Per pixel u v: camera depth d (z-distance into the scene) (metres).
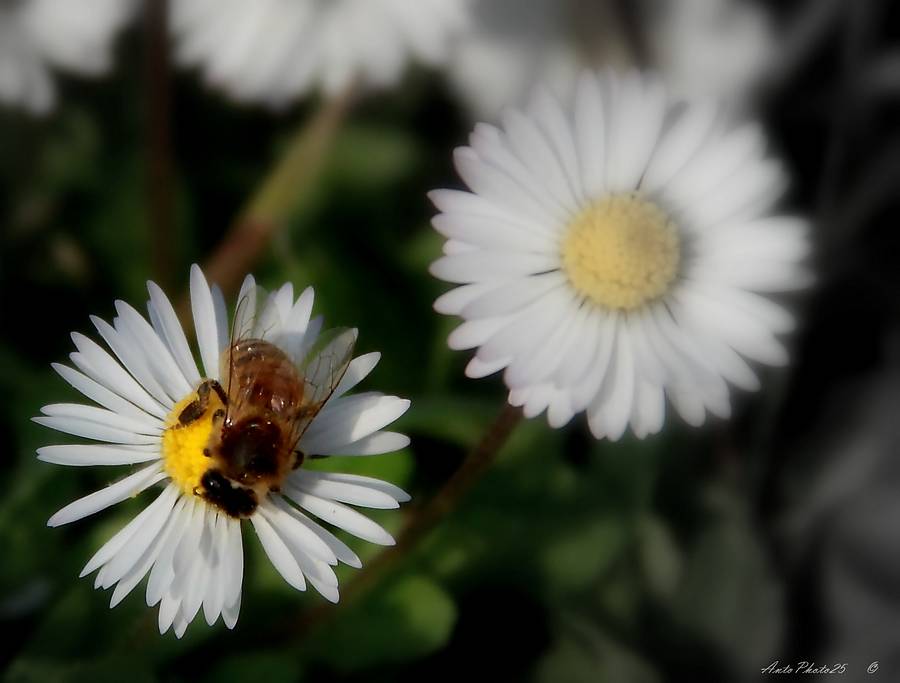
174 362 0.17
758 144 0.17
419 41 0.20
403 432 0.20
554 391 0.17
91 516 0.19
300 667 0.19
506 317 0.17
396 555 0.18
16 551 0.19
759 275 0.17
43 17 0.20
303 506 0.16
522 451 0.20
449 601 0.19
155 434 0.17
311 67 0.20
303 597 0.19
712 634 0.20
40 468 0.19
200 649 0.19
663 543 0.20
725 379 0.17
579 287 0.17
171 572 0.16
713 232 0.17
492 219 0.17
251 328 0.17
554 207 0.17
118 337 0.17
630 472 0.20
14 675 0.18
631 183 0.17
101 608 0.19
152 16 0.20
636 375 0.17
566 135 0.17
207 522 0.16
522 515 0.20
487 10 0.20
